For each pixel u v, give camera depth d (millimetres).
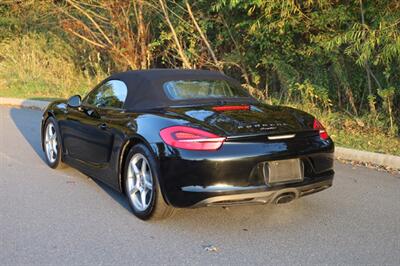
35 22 20078
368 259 3744
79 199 5215
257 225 4445
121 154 4777
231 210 4828
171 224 4457
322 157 4441
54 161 6453
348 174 6359
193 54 12836
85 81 17047
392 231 4328
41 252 3855
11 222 4516
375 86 9648
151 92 4895
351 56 9453
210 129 4094
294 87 10383
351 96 9656
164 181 4176
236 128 4141
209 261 3699
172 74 5180
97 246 3975
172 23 13305
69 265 3631
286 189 4156
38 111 12898
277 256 3791
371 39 7809
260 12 10453
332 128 9008
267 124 4289
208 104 4824
